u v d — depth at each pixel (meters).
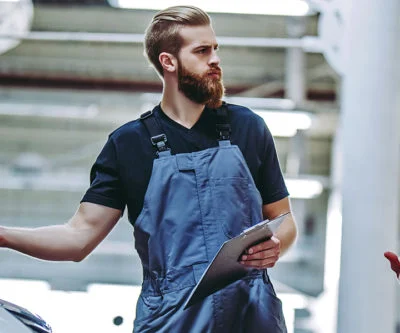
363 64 4.74
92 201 2.89
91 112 13.23
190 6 2.88
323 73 13.49
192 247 2.73
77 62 13.52
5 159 14.55
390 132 4.70
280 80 13.67
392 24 4.72
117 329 5.34
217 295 2.71
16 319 2.49
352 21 4.80
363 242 4.64
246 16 12.54
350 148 4.75
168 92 2.89
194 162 2.78
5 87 13.28
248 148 2.88
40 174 14.40
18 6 9.41
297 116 11.21
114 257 14.80
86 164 14.81
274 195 2.92
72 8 12.58
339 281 4.70
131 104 12.99
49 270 14.69
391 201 4.69
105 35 9.41
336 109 12.78
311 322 11.70
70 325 5.40
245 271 2.67
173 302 2.71
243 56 13.53
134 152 2.86
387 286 4.64
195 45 2.81
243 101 12.32
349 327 4.64
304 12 7.46
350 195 4.71
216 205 2.74
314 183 12.70
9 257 14.67
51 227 2.88
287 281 14.95
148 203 2.78
